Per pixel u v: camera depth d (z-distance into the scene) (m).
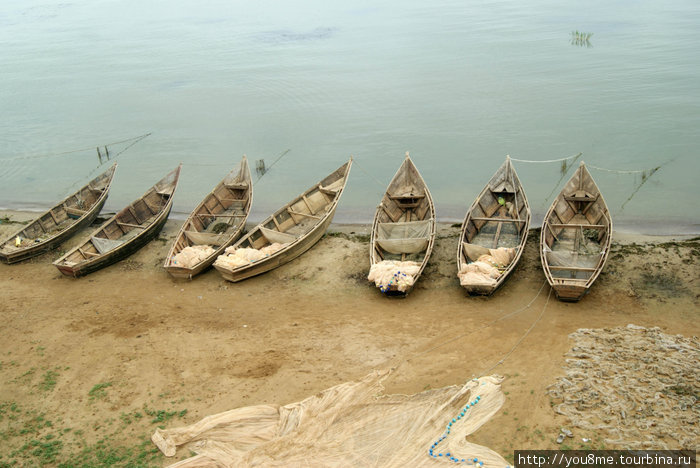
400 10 63.38
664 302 17.52
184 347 16.88
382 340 16.50
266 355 16.22
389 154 31.03
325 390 14.27
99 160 33.72
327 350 16.25
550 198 25.97
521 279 19.50
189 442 12.92
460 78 40.03
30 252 23.70
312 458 12.11
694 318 16.58
